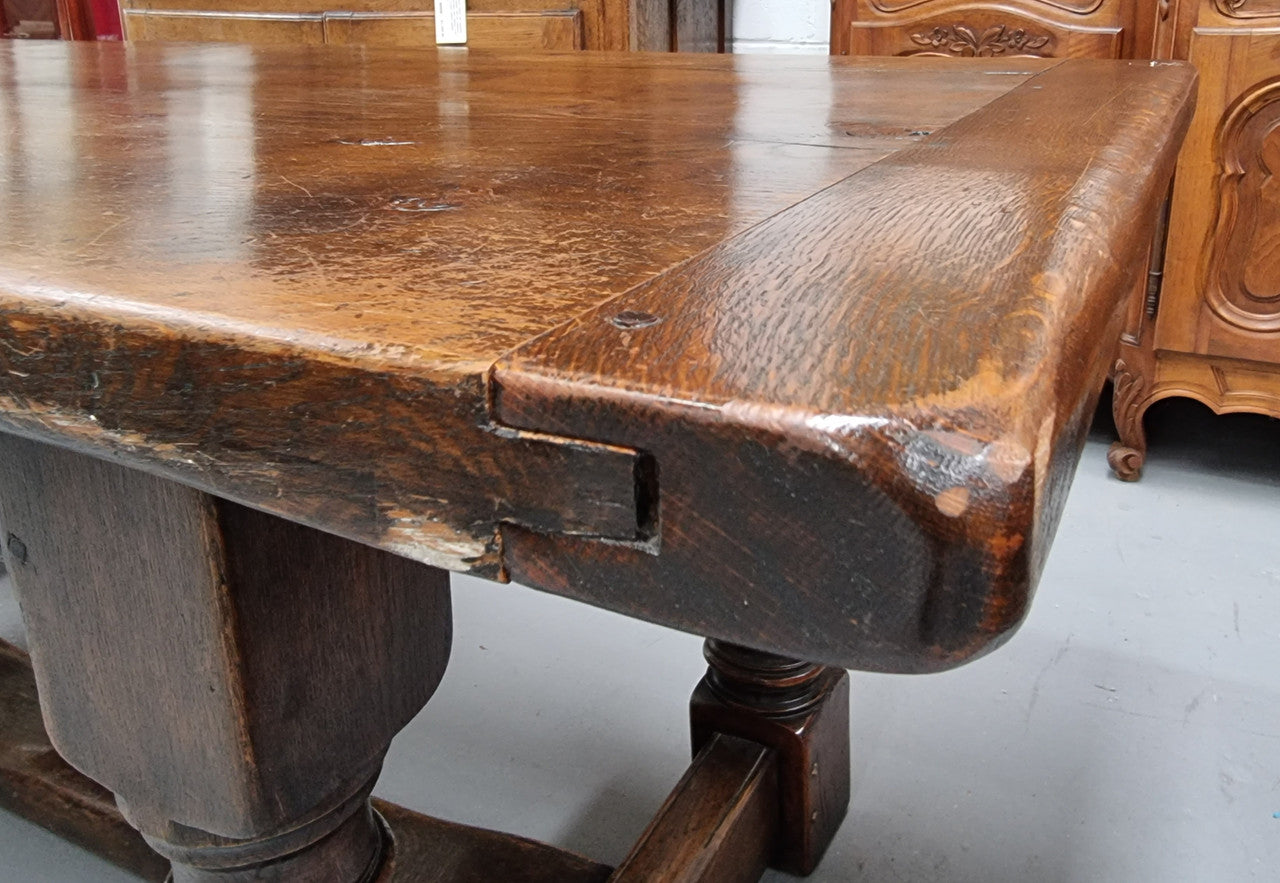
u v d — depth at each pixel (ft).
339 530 1.10
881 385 0.88
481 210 1.64
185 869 2.35
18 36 11.46
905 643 0.87
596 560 0.97
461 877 2.94
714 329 1.02
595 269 1.26
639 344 0.99
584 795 4.24
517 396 0.95
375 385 1.01
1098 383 1.15
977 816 4.04
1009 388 0.88
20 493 1.87
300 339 1.05
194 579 1.74
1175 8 5.96
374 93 3.46
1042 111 2.66
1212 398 6.43
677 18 8.28
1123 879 3.72
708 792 3.41
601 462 0.93
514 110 3.00
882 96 3.18
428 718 4.68
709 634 0.94
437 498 1.02
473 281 1.22
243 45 5.69
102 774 2.08
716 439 0.87
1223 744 4.37
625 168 2.01
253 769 1.90
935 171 1.88
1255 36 5.73
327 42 8.34
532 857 3.03
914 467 0.83
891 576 0.85
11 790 3.75
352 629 2.06
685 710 4.73
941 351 0.95
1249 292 6.11
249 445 1.12
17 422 1.29
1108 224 1.49
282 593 1.86
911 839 3.94
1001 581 0.83
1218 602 5.35
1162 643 5.03
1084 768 4.26
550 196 1.74
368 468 1.05
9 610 5.59
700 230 1.46
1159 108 2.67
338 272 1.28
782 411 0.85
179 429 1.16
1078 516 6.29
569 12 7.66
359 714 2.13
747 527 0.89
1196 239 6.14
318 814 2.23
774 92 3.38
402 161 2.13
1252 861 3.78
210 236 1.48
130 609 1.85
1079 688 4.74
